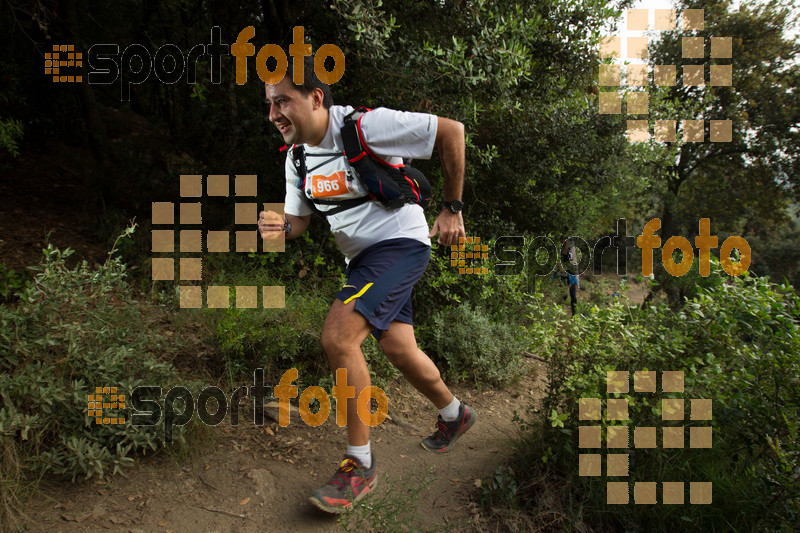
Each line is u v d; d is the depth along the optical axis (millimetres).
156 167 5199
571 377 2377
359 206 2160
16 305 3168
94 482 2133
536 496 2295
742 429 2393
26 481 1995
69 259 3979
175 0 5480
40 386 2088
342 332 2061
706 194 20812
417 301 4215
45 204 4930
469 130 4324
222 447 2518
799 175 19297
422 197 2223
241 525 2039
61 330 2344
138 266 3961
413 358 2432
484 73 3920
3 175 5312
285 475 2393
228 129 4668
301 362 3242
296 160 2219
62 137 6398
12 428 1913
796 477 2193
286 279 3906
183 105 5246
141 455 2322
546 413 2496
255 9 5227
